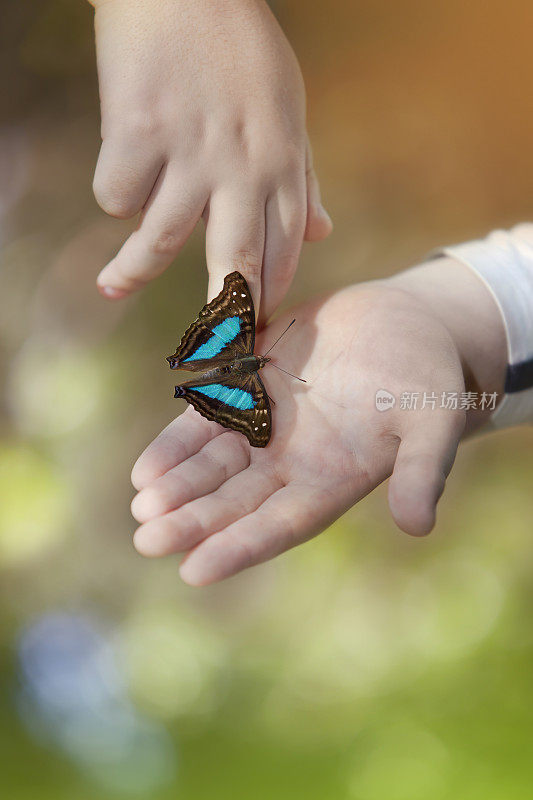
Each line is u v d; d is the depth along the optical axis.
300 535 0.64
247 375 0.66
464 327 0.70
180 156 0.66
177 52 0.66
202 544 0.62
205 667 1.05
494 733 0.91
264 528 0.63
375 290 0.71
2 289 1.21
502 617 1.04
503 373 0.71
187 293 1.17
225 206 0.67
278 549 0.63
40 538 1.09
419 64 1.42
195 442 0.66
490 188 1.40
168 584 1.15
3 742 0.94
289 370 0.68
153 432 1.16
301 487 0.65
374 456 0.66
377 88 1.42
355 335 0.68
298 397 0.67
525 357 0.71
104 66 0.67
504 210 1.40
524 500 1.18
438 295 0.71
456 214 1.39
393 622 1.07
